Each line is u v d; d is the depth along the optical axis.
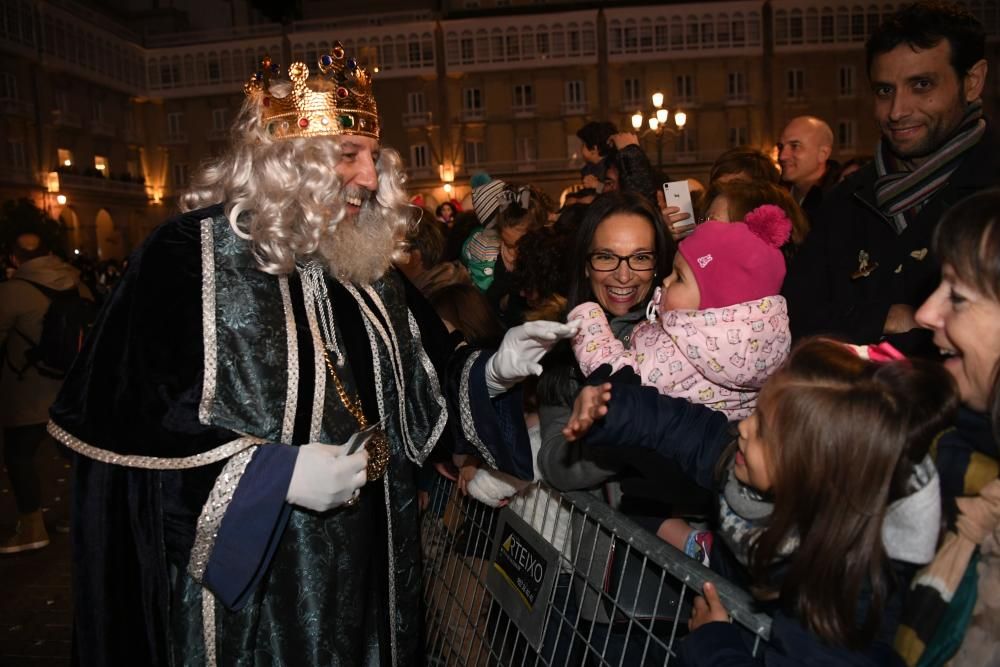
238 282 1.56
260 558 1.47
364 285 1.74
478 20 26.95
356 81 1.66
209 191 1.72
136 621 1.51
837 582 0.91
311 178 1.56
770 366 1.49
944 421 0.92
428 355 1.87
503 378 1.67
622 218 1.83
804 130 3.47
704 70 26.45
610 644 1.58
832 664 0.93
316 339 1.60
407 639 1.81
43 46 23.92
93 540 1.49
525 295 2.66
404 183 1.82
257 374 1.53
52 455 5.71
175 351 1.50
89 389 1.47
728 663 1.02
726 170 3.02
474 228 4.51
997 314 0.97
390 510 1.75
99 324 1.51
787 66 26.14
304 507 1.54
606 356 1.55
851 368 0.97
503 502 1.81
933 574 0.91
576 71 26.98
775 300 1.50
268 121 1.60
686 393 1.53
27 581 3.57
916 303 1.65
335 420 1.61
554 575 1.47
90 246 25.78
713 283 1.49
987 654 0.86
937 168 1.66
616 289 1.84
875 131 25.95
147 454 1.45
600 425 1.35
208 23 31.86
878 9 25.48
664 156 26.67
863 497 0.90
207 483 1.47
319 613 1.59
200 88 28.44
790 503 0.95
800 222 2.21
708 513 1.59
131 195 27.81
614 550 1.55
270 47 27.97
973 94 1.68
